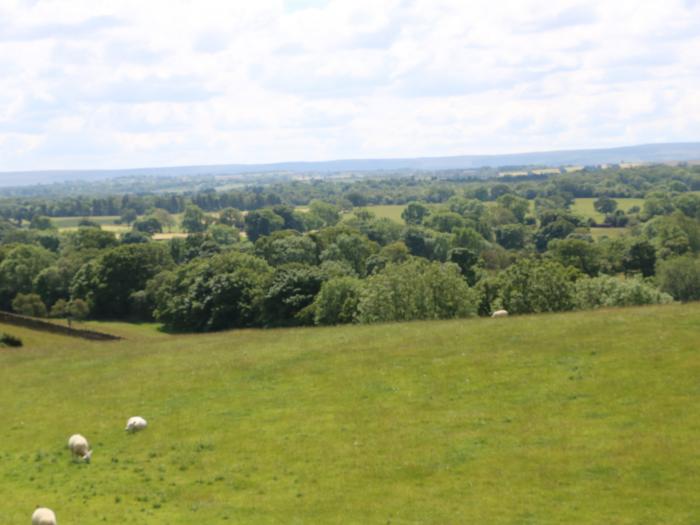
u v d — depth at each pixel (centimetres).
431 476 3181
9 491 3309
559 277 8625
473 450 3388
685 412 3491
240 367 4984
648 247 16925
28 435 4069
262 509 2988
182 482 3312
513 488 3000
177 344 6059
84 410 4419
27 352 6216
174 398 4491
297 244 18638
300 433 3762
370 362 4794
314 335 5859
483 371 4384
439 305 8244
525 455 3275
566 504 2836
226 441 3744
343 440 3631
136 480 3366
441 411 3875
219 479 3322
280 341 5712
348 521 2831
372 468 3297
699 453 3106
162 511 3030
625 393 3797
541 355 4519
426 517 2822
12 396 4847
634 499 2820
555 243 19525
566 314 5662
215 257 14062
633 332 4712
